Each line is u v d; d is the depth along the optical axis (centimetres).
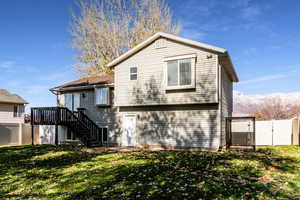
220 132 1267
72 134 1817
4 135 1898
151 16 2916
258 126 1605
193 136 1323
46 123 1659
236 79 1886
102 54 2969
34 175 754
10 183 670
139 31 2962
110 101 1683
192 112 1336
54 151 1320
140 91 1443
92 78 2038
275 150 1234
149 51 1432
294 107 2712
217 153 1127
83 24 2934
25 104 2689
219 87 1272
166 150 1316
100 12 2948
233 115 1778
